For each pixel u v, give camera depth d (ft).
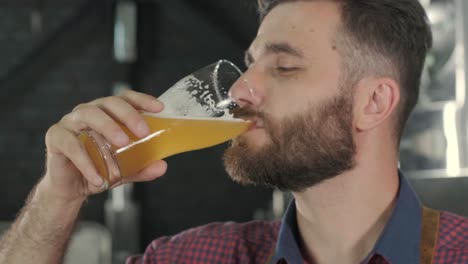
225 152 3.79
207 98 3.58
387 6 4.01
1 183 13.61
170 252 4.41
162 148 3.54
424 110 7.43
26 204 4.09
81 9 13.35
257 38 4.00
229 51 13.56
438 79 7.80
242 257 4.26
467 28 7.47
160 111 3.43
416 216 3.90
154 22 13.47
